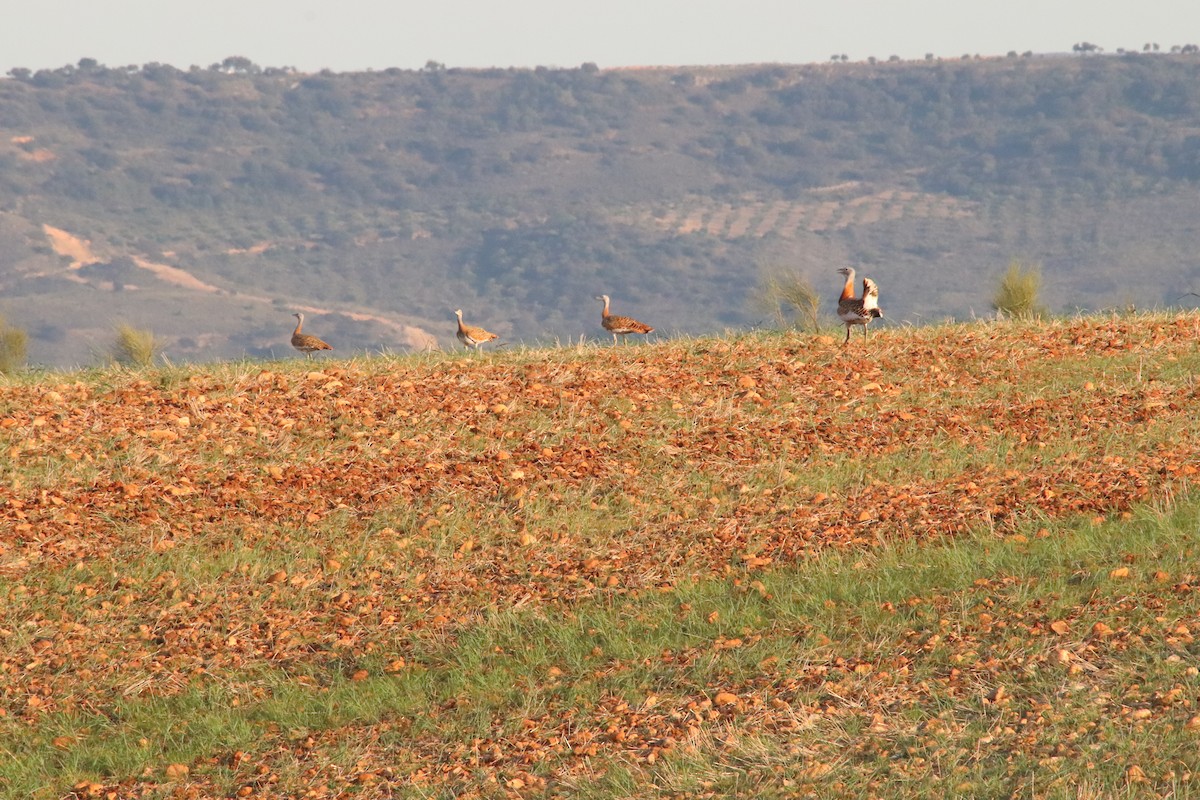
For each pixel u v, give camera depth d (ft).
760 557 141.08
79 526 152.87
